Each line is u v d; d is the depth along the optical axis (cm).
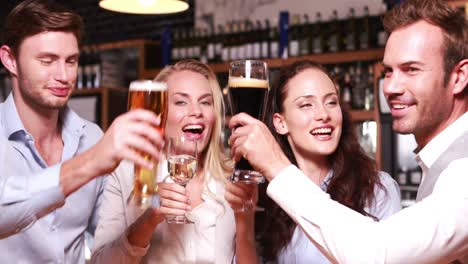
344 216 113
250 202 152
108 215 176
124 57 550
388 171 336
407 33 125
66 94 168
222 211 179
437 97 124
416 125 126
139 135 101
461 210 109
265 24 480
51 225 175
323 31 411
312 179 199
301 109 188
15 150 176
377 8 416
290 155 201
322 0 449
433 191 117
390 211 192
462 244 110
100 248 165
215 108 192
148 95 118
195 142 148
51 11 161
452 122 128
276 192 120
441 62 123
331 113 187
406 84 125
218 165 187
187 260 175
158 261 175
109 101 507
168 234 176
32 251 174
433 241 107
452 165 116
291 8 467
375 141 357
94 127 200
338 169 194
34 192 107
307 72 192
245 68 138
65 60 166
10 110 176
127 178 175
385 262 108
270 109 201
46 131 181
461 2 331
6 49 171
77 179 106
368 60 376
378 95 340
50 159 185
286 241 185
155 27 561
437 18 123
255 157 123
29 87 165
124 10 246
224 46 463
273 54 423
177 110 187
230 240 179
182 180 147
